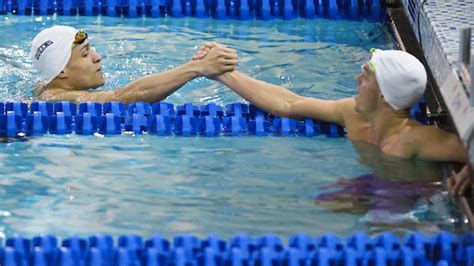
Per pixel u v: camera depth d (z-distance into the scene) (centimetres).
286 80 1920
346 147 1617
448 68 1488
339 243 1216
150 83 1767
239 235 1219
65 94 1803
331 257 1191
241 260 1176
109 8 2358
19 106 1727
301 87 1881
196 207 1388
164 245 1210
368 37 2227
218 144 1653
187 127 1708
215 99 1856
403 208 1387
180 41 2166
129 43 2142
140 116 1720
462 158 1493
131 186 1459
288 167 1539
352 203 1401
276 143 1655
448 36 1622
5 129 1692
